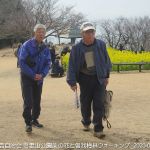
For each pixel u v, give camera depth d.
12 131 9.44
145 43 73.62
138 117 11.15
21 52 9.20
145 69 28.78
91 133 9.15
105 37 74.56
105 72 8.80
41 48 9.27
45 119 10.88
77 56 8.80
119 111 12.16
